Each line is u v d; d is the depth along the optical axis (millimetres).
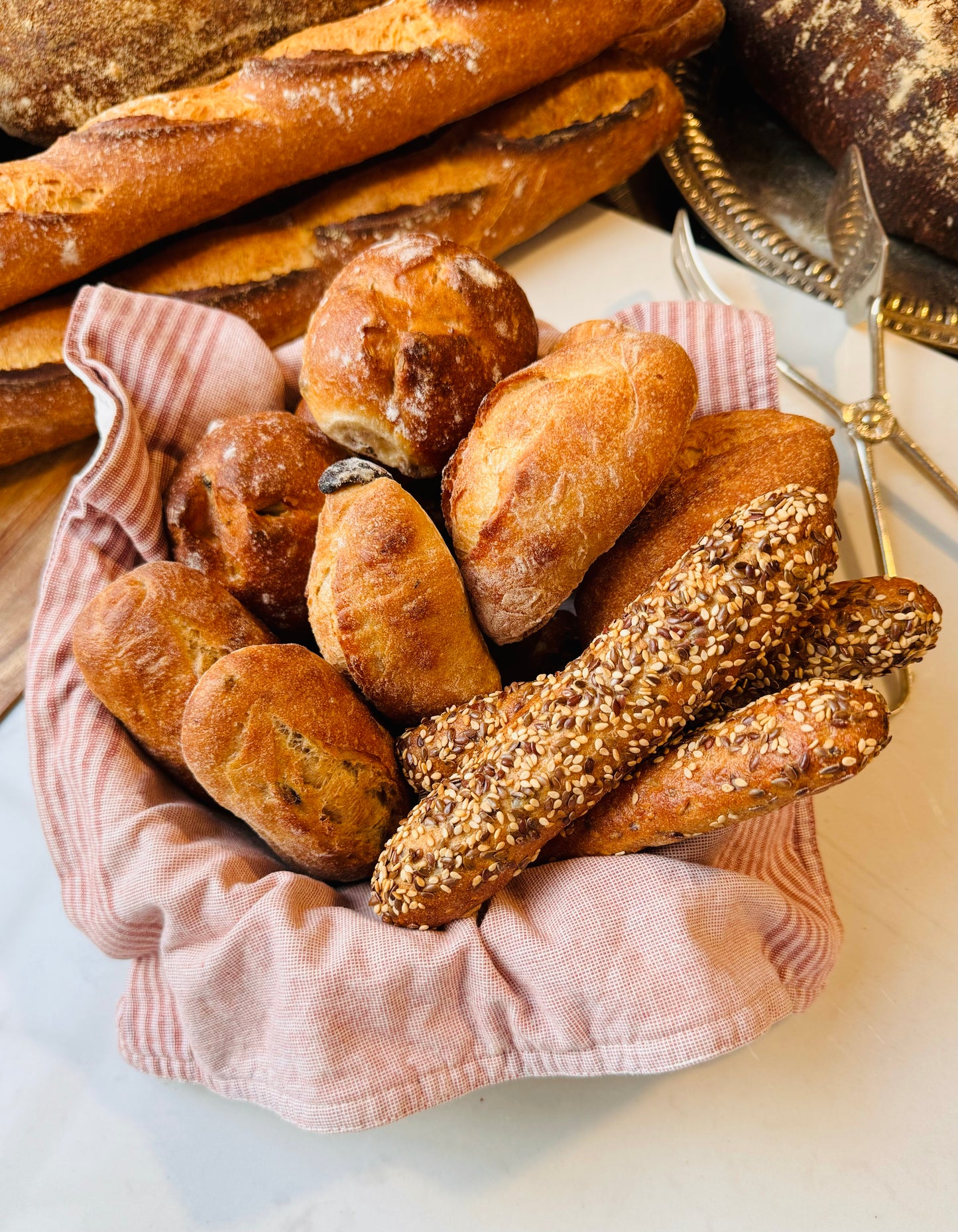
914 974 364
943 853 387
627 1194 333
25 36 473
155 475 405
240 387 421
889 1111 342
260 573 378
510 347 383
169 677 347
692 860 337
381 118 473
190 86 503
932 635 331
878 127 522
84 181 451
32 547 471
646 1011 305
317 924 319
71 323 409
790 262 530
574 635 386
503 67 484
